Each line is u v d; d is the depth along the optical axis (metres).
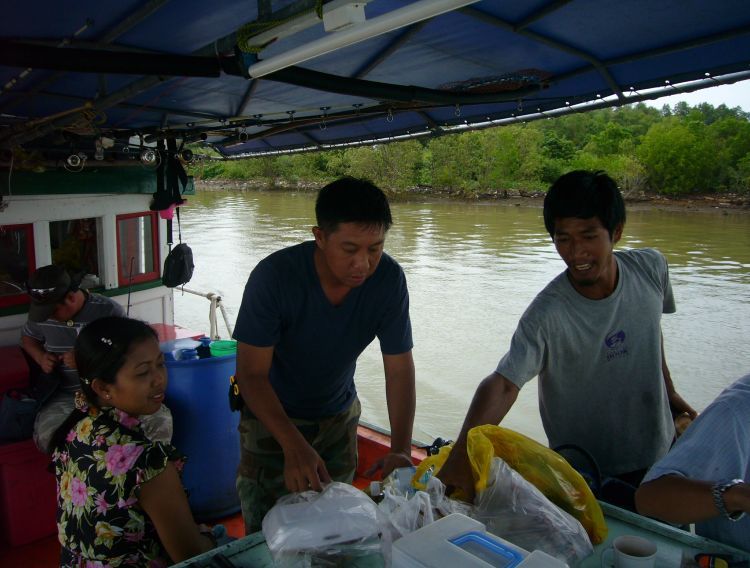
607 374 2.12
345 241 1.81
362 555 1.39
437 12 1.38
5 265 4.07
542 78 3.56
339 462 2.46
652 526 1.53
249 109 4.34
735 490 1.28
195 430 3.36
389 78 3.66
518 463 1.58
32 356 3.33
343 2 1.57
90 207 4.36
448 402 7.93
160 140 4.64
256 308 2.07
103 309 3.42
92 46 2.67
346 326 2.16
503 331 10.88
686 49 2.94
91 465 1.70
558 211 1.91
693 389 7.80
